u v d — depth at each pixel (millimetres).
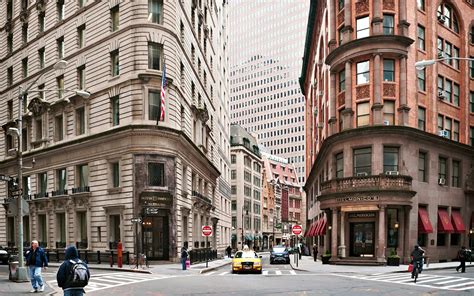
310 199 78500
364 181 37719
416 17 41312
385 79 39219
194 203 44688
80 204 40875
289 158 198125
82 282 10203
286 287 20875
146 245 36531
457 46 47844
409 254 38156
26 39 52375
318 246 62750
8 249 45906
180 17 41844
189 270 32125
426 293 19000
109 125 39156
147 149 36594
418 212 39719
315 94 70188
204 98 55219
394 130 37750
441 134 43781
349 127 39594
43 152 45469
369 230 38812
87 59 41969
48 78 46906
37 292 18125
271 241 131000
